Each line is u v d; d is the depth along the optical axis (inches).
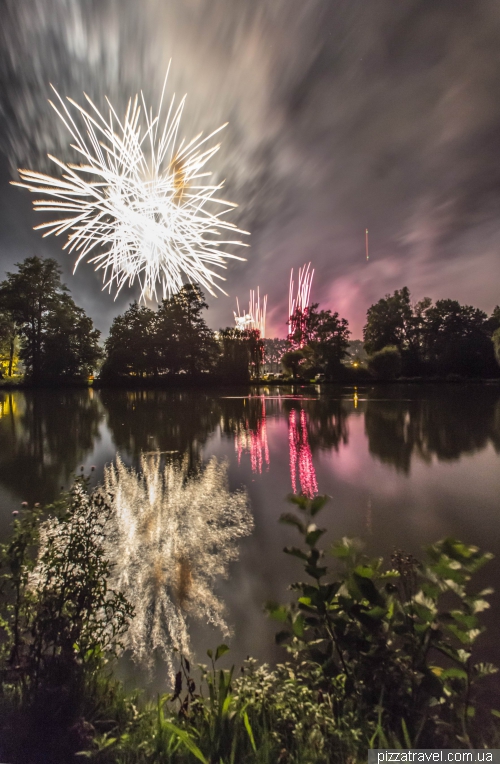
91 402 1123.9
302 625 68.9
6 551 83.3
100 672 84.4
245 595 149.3
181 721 68.4
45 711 67.8
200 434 555.2
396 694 63.6
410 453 416.5
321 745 60.3
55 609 81.6
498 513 237.0
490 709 88.1
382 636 66.7
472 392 1405.0
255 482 313.6
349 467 358.9
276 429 595.8
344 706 66.3
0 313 1863.9
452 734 62.9
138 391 1657.2
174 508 253.6
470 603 64.9
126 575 165.6
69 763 59.6
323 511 243.1
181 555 184.9
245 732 63.3
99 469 356.2
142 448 455.5
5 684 75.0
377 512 240.5
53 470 351.6
